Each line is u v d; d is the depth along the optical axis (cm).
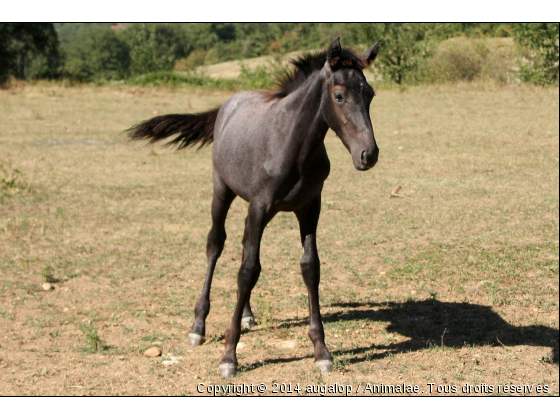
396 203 1012
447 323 544
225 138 496
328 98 401
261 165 434
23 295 614
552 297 606
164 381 433
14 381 431
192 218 925
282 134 425
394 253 759
